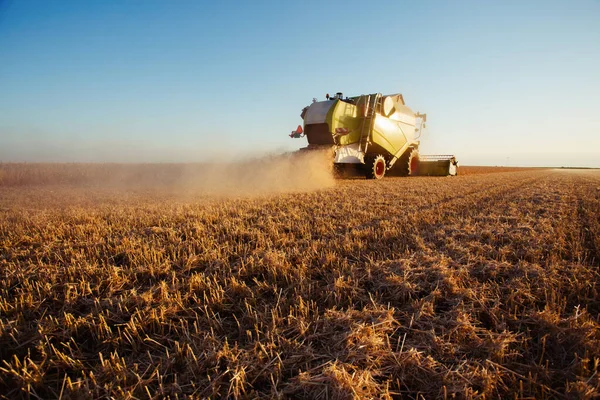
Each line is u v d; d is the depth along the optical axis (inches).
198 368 73.9
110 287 118.2
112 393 67.6
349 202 313.6
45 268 136.7
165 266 139.9
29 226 222.2
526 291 108.0
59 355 78.3
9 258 154.8
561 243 163.3
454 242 166.4
